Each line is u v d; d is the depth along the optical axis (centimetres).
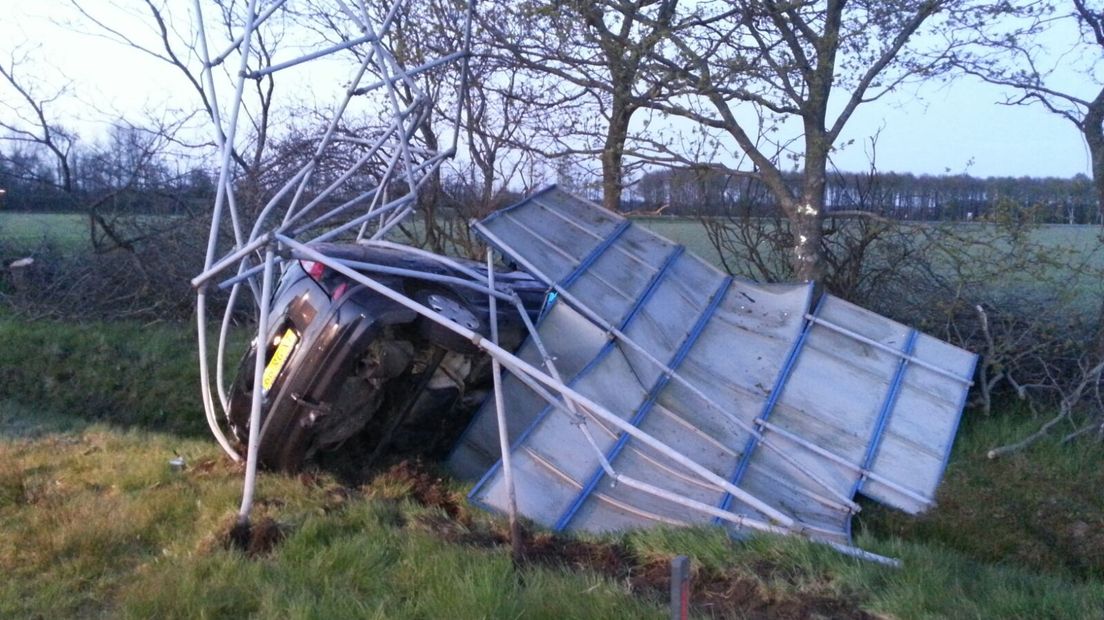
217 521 549
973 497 734
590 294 715
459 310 646
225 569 480
